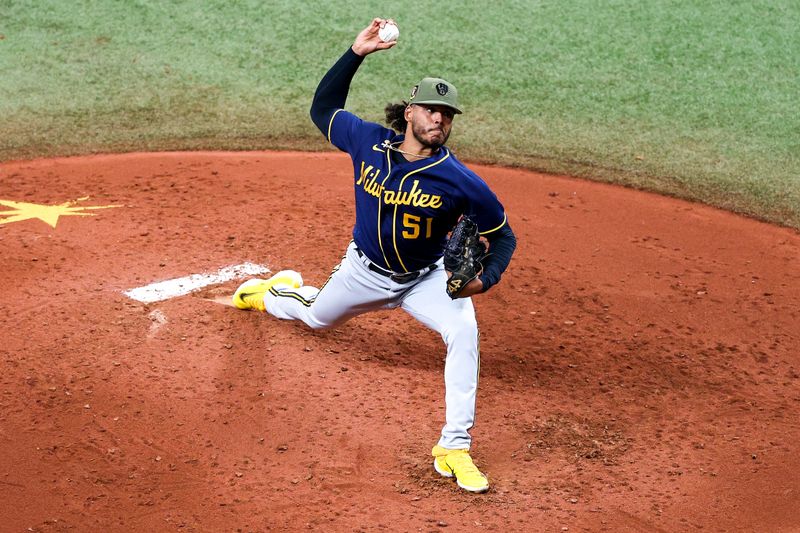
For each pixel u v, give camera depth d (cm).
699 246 3125
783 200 3625
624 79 4653
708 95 4553
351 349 2239
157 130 4075
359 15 5003
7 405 1897
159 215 3038
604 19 5031
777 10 5103
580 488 1758
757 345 2414
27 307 2305
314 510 1645
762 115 4409
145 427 1870
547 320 2481
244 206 3170
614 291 2694
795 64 4769
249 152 3866
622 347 2358
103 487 1675
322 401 2009
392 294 1850
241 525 1591
